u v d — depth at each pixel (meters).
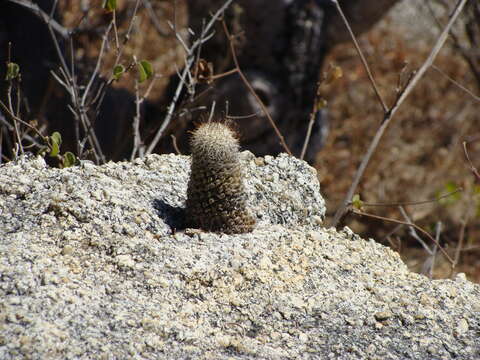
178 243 4.96
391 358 4.45
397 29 17.38
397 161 14.41
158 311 4.42
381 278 5.18
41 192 5.11
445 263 11.49
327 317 4.68
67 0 12.42
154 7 15.16
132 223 5.00
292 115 11.34
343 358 4.40
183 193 5.52
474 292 5.20
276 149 11.34
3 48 9.97
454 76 16.42
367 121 15.11
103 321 4.25
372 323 4.70
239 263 4.85
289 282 4.88
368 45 16.84
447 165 14.45
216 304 4.60
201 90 10.64
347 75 16.14
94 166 5.55
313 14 11.10
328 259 5.21
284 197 5.80
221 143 5.06
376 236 12.15
